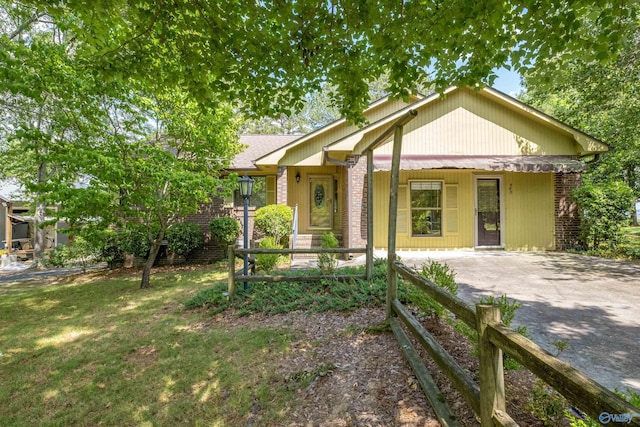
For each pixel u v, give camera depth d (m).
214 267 10.48
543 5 3.28
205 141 8.31
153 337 4.70
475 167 8.85
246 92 4.32
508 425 1.56
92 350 4.39
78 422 2.93
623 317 4.15
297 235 10.72
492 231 10.45
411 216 10.38
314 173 12.26
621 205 9.23
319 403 2.90
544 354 1.34
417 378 2.89
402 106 11.77
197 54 3.87
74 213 6.77
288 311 5.23
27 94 5.89
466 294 5.29
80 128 6.94
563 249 10.05
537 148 10.19
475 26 3.60
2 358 4.24
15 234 19.78
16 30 9.70
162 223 8.09
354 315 4.77
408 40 3.72
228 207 12.10
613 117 10.98
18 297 7.76
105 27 3.65
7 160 14.18
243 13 3.39
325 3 3.36
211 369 3.66
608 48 3.54
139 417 2.94
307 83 4.41
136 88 6.78
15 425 2.91
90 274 10.80
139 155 7.44
